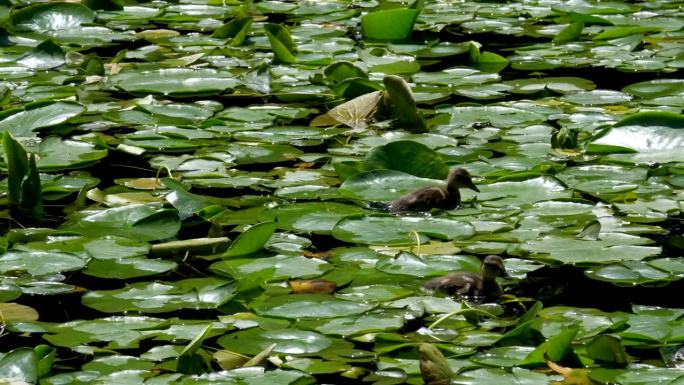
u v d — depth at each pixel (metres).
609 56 23.11
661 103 19.66
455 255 13.20
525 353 10.75
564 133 17.33
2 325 11.29
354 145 17.55
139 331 11.14
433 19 26.55
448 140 17.62
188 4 28.11
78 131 18.20
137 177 16.02
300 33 24.84
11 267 12.74
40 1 27.59
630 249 13.34
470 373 10.23
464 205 15.08
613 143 17.28
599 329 11.31
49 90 20.14
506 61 22.75
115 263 12.96
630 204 14.94
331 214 14.57
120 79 20.94
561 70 22.16
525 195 15.33
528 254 13.28
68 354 10.66
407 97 18.45
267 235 13.27
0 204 14.99
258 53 23.31
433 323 11.41
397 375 10.34
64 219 14.45
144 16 26.33
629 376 10.30
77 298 12.02
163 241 13.83
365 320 11.45
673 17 26.45
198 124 18.52
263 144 17.55
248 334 11.16
